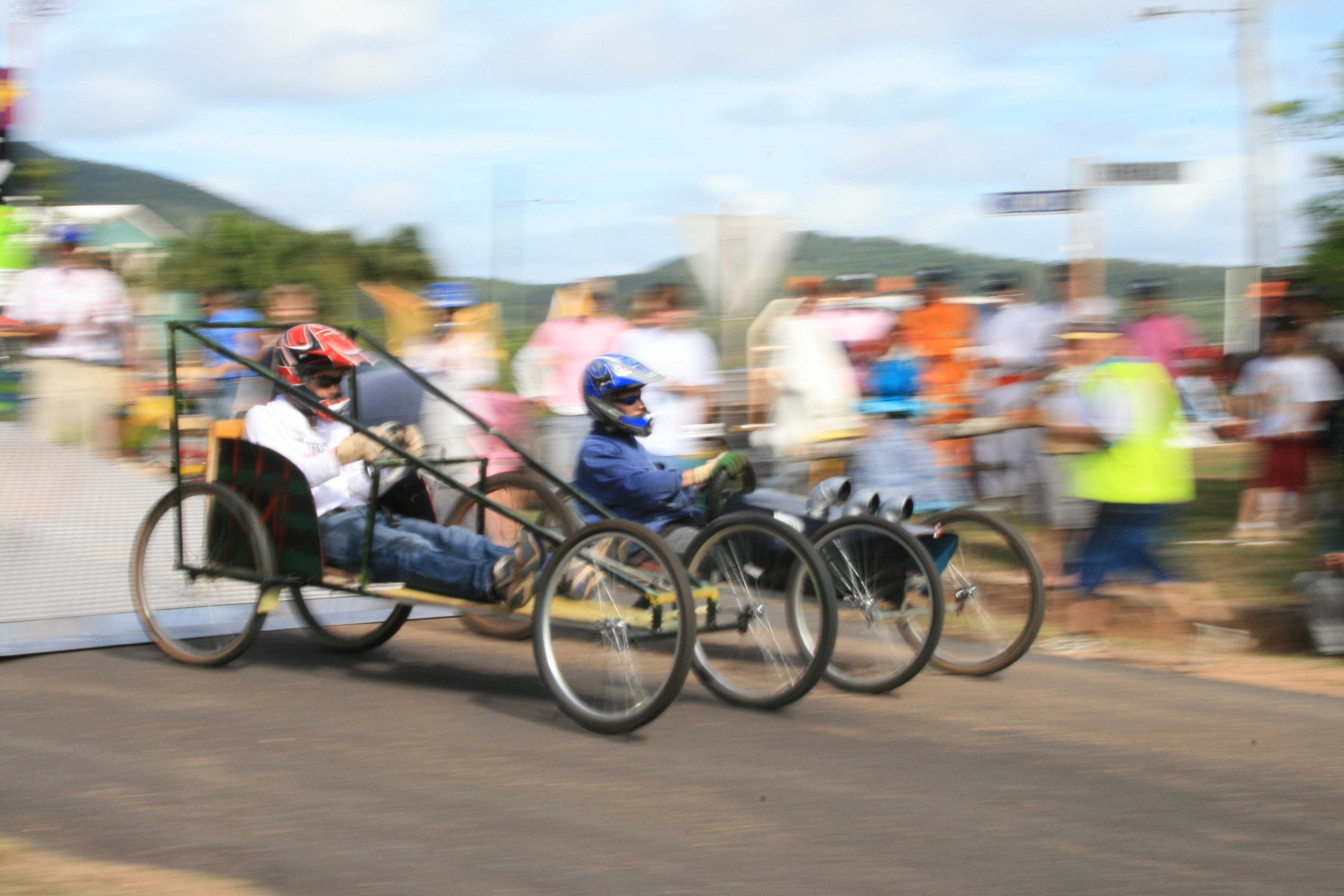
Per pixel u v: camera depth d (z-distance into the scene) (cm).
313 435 543
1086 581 647
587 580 471
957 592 558
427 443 692
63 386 880
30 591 593
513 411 779
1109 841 369
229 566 541
